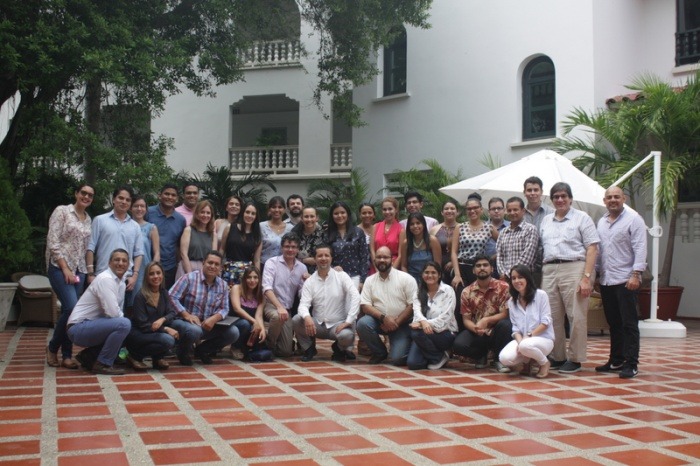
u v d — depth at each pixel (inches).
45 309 430.9
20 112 458.3
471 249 318.3
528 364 264.7
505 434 175.2
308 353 299.9
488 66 571.2
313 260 323.0
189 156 770.8
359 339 304.3
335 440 167.9
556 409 204.1
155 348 264.2
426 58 611.2
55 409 198.1
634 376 260.8
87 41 415.5
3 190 418.0
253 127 844.0
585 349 270.4
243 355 304.7
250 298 304.7
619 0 541.6
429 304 281.7
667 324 390.9
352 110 601.6
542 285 277.4
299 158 730.8
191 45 529.3
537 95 551.2
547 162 350.6
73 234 272.4
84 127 456.4
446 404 210.1
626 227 261.9
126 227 285.1
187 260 301.0
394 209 330.0
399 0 539.2
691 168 457.1
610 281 265.6
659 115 430.6
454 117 589.6
